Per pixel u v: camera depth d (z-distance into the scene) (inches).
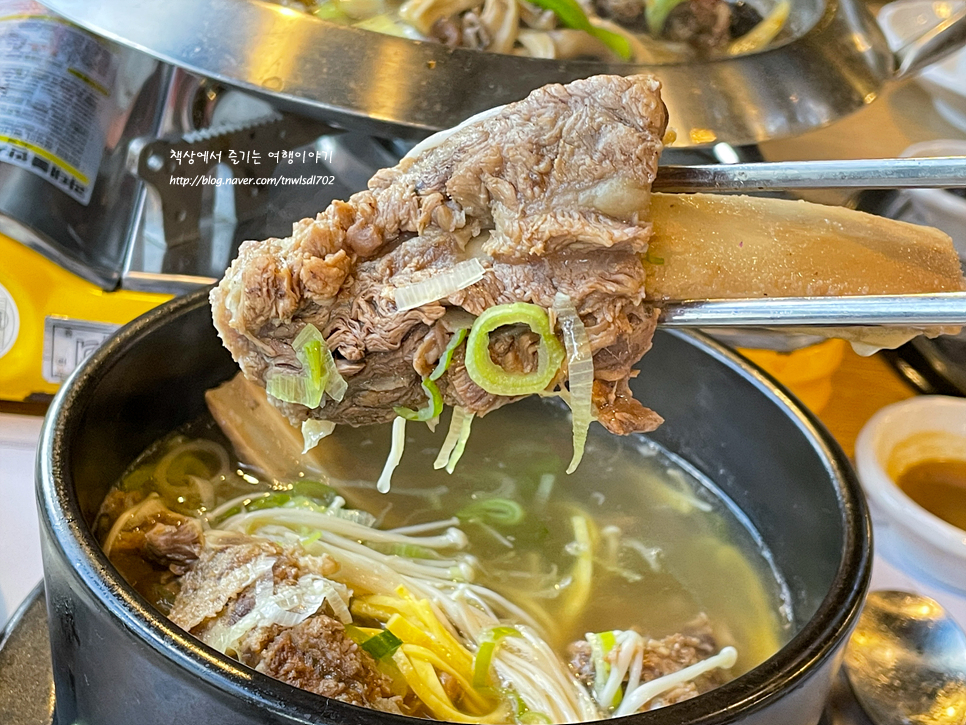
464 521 10.3
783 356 12.5
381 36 10.5
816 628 6.7
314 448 10.7
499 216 6.5
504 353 6.7
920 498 11.4
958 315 5.8
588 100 6.5
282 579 8.2
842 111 11.7
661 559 10.1
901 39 17.8
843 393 14.3
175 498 9.8
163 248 11.5
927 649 9.3
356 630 8.4
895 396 14.3
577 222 6.4
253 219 11.3
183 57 10.3
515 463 11.2
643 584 9.8
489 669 8.5
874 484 11.0
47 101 11.6
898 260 7.1
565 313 6.5
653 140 6.4
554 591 9.6
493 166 6.5
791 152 17.4
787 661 6.4
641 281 6.6
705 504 10.7
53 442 7.4
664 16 12.2
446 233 6.7
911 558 11.2
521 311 6.4
